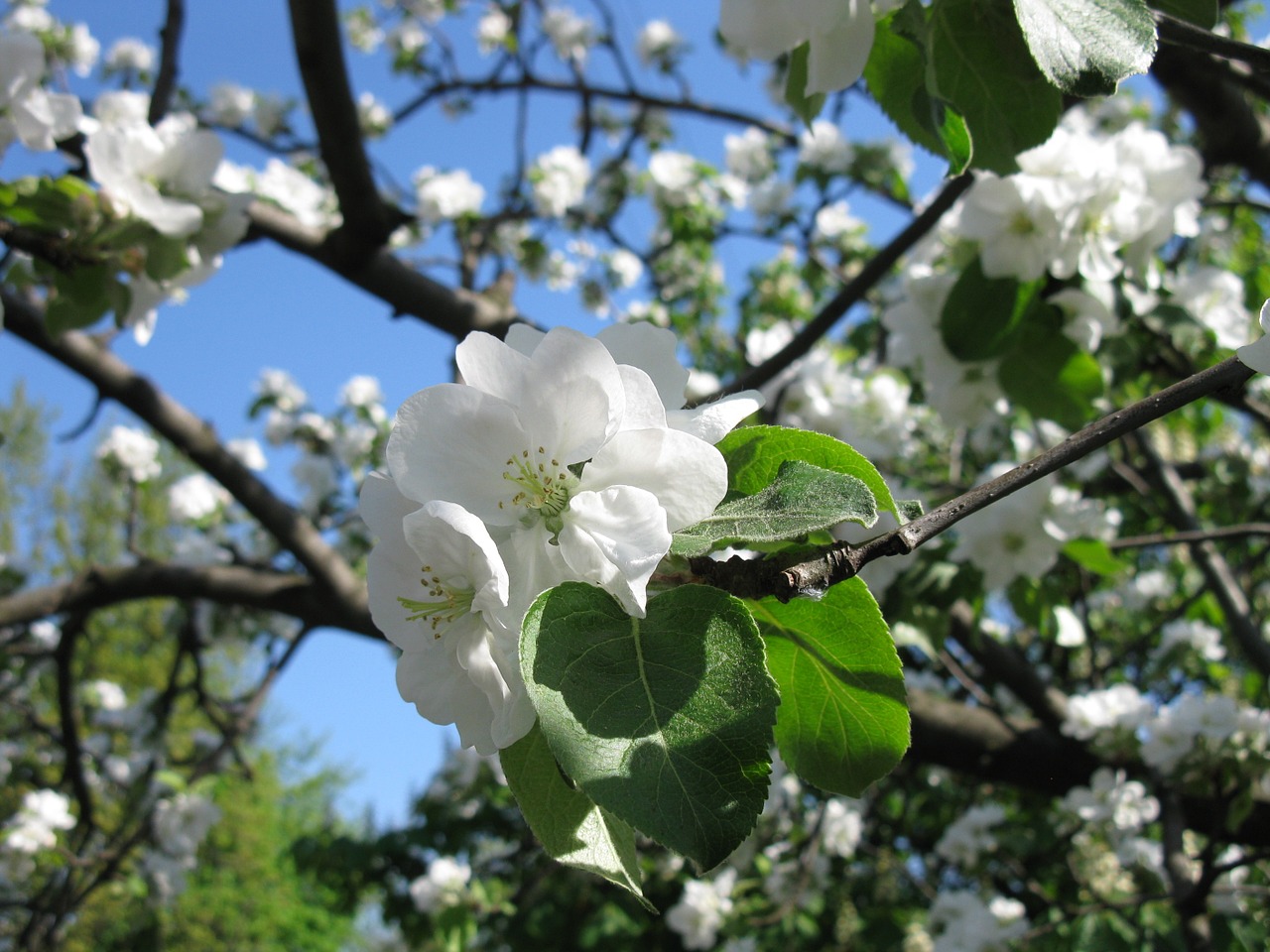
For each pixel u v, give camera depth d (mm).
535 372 1074
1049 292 2730
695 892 5551
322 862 6961
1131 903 3600
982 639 4355
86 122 3004
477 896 6055
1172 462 5453
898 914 6020
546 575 1044
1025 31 1181
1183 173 2795
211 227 2721
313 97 3453
